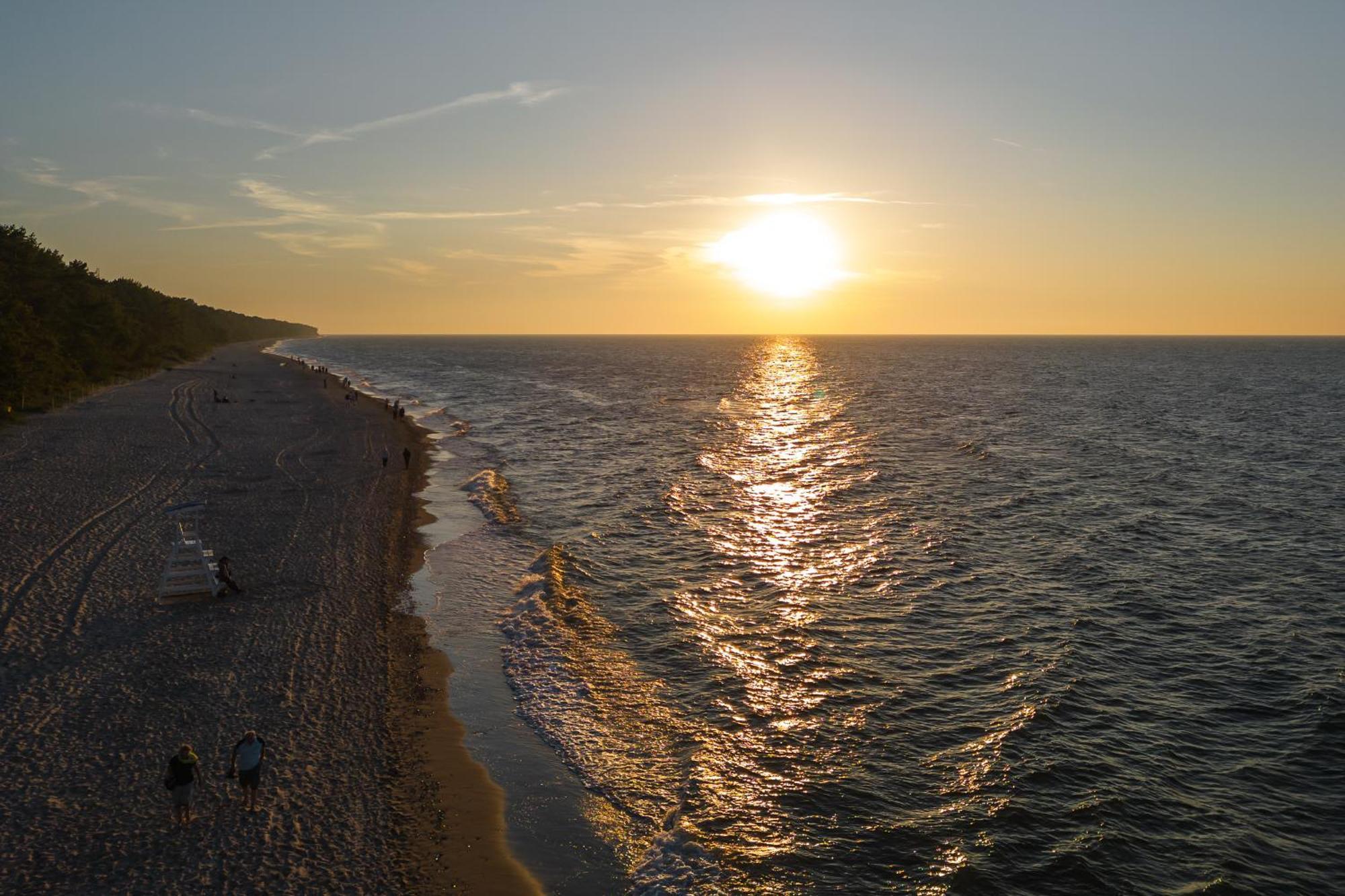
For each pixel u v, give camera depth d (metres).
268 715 20.56
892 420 89.06
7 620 24.77
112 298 109.19
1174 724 21.62
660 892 15.10
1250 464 59.25
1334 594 31.33
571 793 18.25
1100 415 93.38
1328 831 17.23
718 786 18.58
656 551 36.72
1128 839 16.77
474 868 15.55
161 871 14.72
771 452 66.00
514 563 34.53
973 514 43.81
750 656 25.55
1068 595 31.28
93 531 34.25
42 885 14.16
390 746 19.72
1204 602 30.56
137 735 19.12
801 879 15.50
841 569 34.28
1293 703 22.69
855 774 19.11
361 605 28.55
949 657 25.70
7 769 17.39
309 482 48.00
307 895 14.43
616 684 23.58
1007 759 19.70
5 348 62.91
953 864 15.91
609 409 102.00
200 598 27.98
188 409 78.38
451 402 111.88
